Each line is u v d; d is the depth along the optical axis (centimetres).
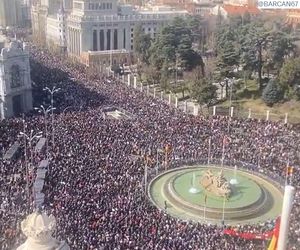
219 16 17825
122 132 7325
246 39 10906
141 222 4634
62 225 4403
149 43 14225
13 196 5084
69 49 17300
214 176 6041
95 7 16250
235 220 5412
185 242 4297
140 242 4216
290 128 8269
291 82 9550
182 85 11606
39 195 5088
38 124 7675
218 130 7756
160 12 18062
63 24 17762
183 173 6500
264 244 4462
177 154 6731
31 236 1256
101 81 11762
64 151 6456
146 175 5938
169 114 8706
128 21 16688
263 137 7462
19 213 4666
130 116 8481
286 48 10881
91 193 5197
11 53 9206
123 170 5962
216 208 5481
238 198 5769
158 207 5516
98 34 16212
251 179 6319
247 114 9662
